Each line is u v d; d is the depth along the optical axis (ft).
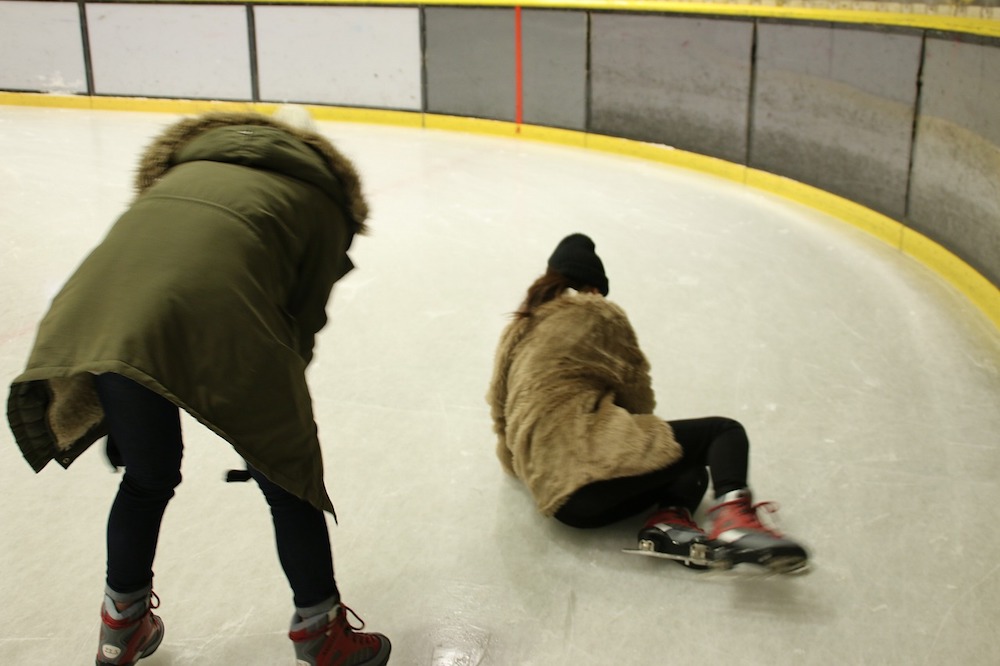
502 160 21.39
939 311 12.36
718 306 12.55
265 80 26.63
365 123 26.00
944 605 6.73
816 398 9.92
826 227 16.24
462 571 7.15
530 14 22.49
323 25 25.59
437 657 6.27
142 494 5.38
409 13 24.57
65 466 5.49
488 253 14.83
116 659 5.72
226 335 4.91
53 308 4.88
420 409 9.73
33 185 18.51
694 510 7.57
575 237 7.65
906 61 14.42
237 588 6.98
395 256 14.62
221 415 4.87
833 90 16.33
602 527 7.62
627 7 20.56
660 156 20.99
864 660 6.22
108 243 5.01
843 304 12.62
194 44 26.73
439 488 8.27
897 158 14.89
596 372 7.20
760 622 6.58
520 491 8.20
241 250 5.08
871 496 8.08
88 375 5.24
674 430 7.04
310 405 5.38
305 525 5.55
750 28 18.08
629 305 12.56
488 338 11.57
